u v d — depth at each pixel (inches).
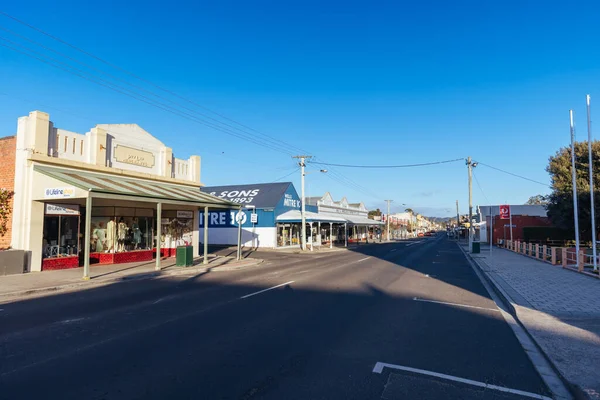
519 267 809.5
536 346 267.3
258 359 230.7
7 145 644.1
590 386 194.7
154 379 199.5
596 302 410.6
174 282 563.5
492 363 232.1
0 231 631.8
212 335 280.5
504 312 380.5
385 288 511.5
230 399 177.5
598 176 1315.2
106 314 349.1
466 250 1566.2
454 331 302.8
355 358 235.5
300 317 337.7
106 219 804.6
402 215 5580.7
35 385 191.0
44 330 293.7
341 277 619.8
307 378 203.3
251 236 1536.7
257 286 518.3
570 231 1571.1
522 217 1937.7
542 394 190.9
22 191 623.8
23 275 584.1
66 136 692.7
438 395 186.7
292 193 1691.7
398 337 282.4
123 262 811.4
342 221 1759.4
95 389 186.9
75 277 569.0
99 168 737.6
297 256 1128.8
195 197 828.0
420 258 1076.5
